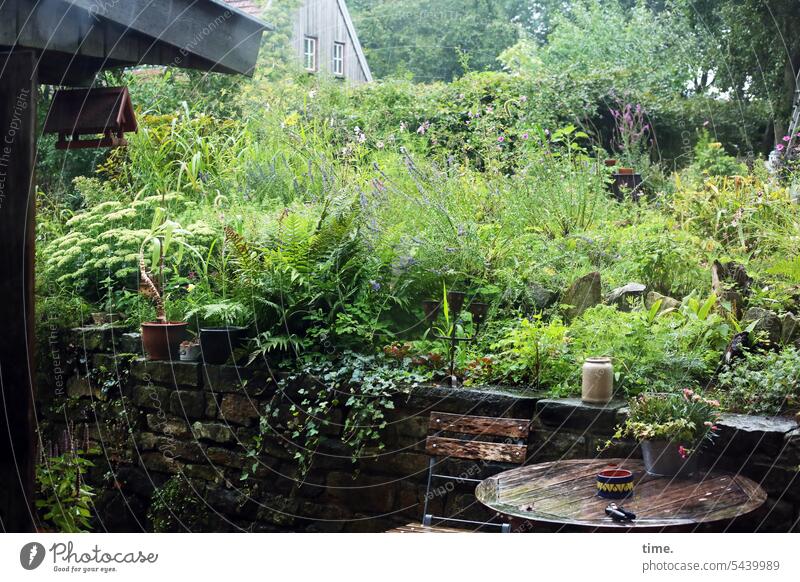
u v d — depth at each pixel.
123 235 6.53
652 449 3.71
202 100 9.47
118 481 6.09
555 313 5.34
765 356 4.50
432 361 5.01
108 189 7.66
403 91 10.08
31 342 3.81
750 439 3.78
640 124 9.89
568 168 7.28
